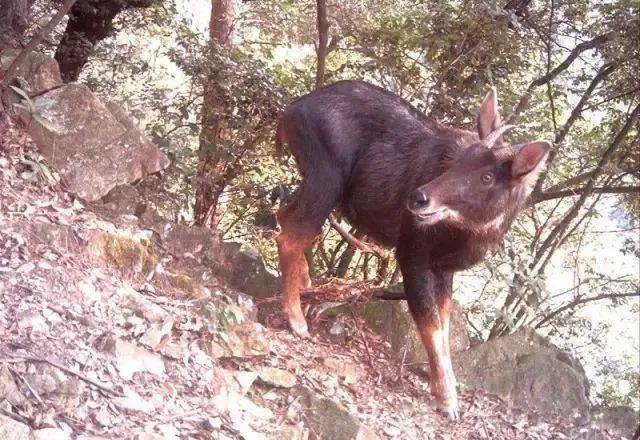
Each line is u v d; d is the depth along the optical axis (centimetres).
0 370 200
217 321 269
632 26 440
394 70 460
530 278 362
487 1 428
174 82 521
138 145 316
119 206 311
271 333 305
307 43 550
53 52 535
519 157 265
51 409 199
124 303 251
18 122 299
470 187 267
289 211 314
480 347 335
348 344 322
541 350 337
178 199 399
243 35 587
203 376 246
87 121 309
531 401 327
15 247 245
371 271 493
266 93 420
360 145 310
